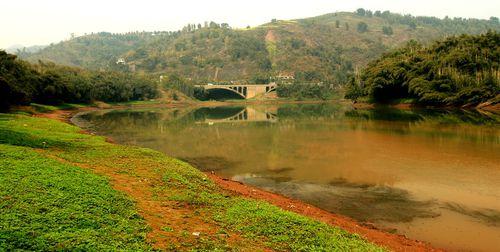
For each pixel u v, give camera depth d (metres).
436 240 16.48
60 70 132.50
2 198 13.30
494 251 15.42
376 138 44.84
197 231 13.70
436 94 90.44
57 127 44.69
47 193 14.45
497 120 61.19
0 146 22.20
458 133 47.12
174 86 177.00
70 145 29.48
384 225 18.20
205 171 29.72
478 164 29.91
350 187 24.64
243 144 43.19
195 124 70.19
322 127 59.22
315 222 16.08
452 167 29.12
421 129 52.38
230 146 41.84
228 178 27.53
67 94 106.88
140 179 20.28
